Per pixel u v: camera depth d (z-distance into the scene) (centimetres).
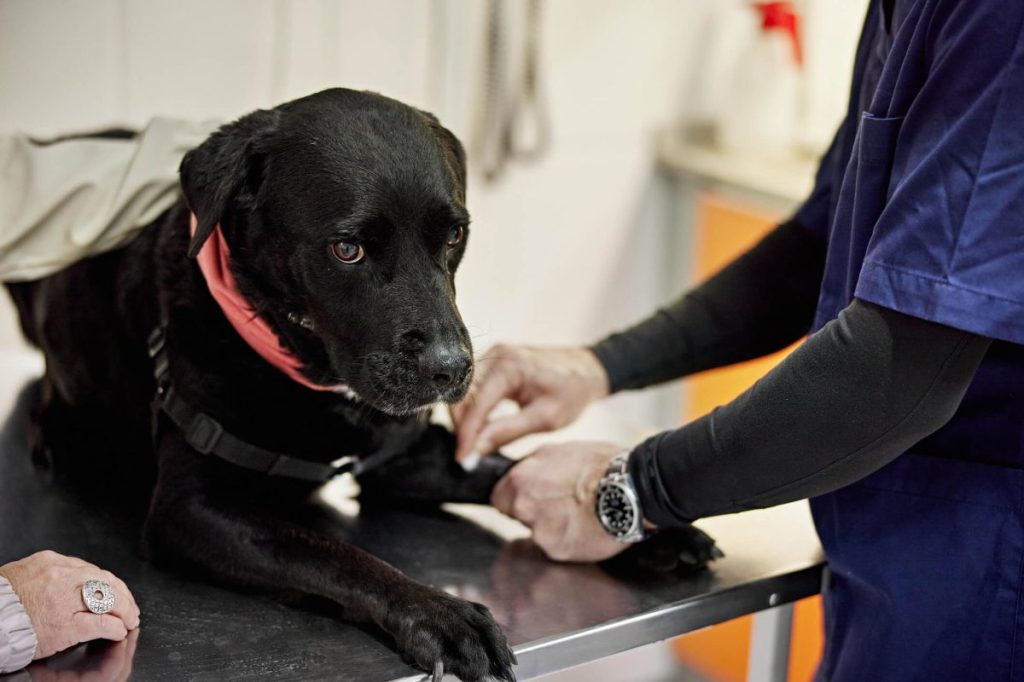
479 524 143
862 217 109
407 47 259
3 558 127
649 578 130
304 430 134
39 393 175
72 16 216
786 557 136
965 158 94
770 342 151
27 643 104
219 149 129
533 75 274
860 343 101
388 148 127
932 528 114
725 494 114
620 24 289
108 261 150
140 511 141
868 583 117
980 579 112
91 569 111
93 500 143
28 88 216
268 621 117
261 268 132
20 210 145
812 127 307
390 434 142
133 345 145
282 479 135
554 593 125
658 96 304
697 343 151
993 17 93
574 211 299
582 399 150
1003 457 111
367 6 250
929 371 99
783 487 110
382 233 126
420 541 137
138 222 146
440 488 147
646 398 314
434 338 126
